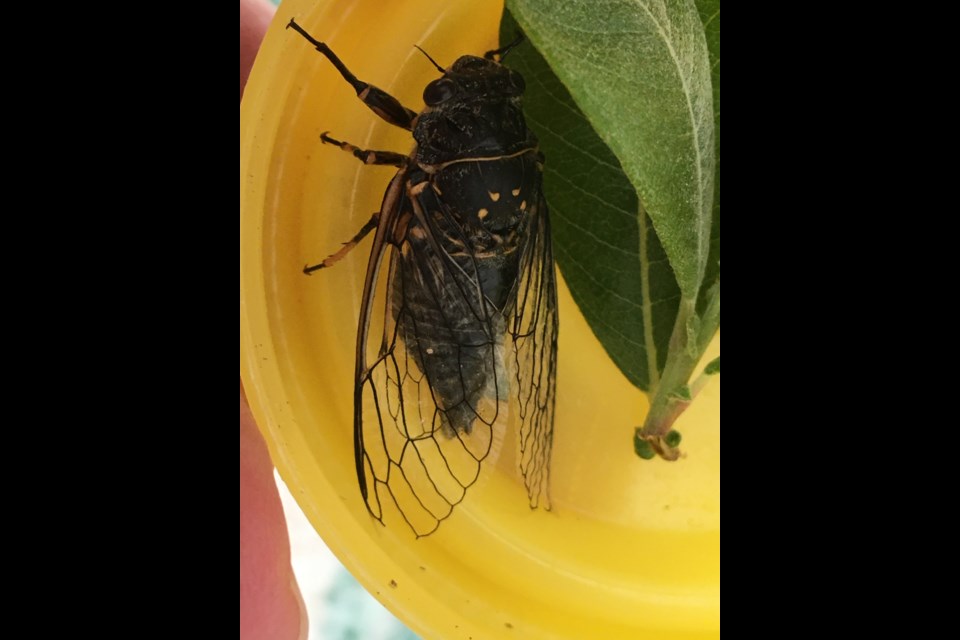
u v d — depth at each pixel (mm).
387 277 108
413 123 106
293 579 118
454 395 110
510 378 112
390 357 108
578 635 106
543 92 107
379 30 103
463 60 107
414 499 107
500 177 107
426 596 104
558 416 112
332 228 105
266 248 102
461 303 109
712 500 110
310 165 104
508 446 111
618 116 93
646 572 109
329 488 104
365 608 122
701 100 96
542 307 111
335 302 106
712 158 98
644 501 111
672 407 107
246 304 102
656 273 108
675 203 96
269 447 102
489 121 107
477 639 104
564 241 109
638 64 93
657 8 92
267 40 100
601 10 92
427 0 104
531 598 108
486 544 109
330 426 105
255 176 101
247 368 102
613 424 111
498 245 109
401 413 108
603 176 107
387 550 105
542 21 92
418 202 108
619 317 109
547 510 111
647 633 107
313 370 105
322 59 102
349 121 105
